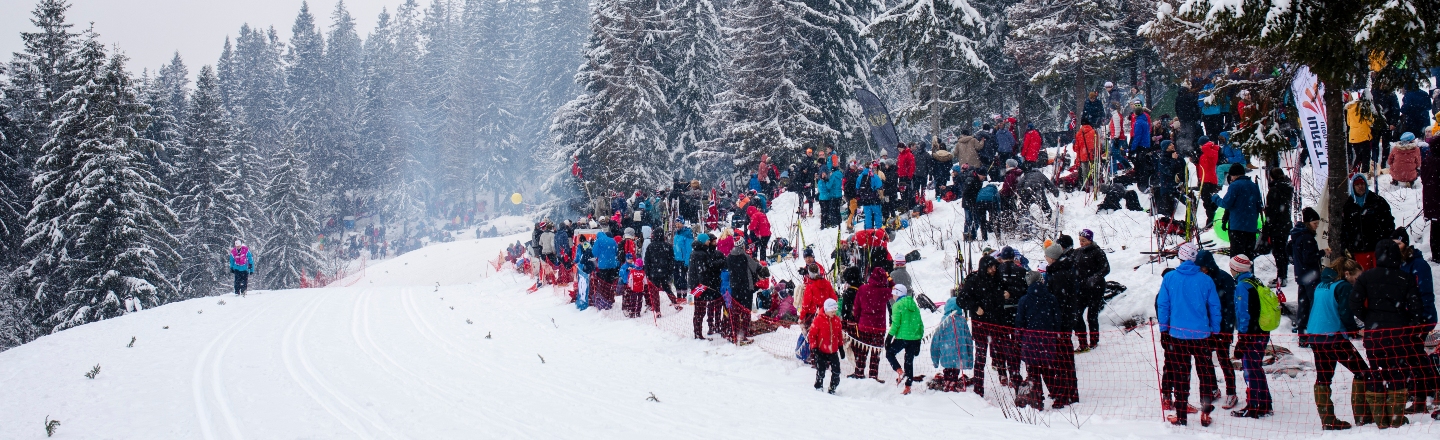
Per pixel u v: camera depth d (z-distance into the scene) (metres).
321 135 72.19
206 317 17.64
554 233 20.98
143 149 37.41
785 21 30.17
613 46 35.25
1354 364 6.89
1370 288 6.89
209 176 44.31
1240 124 10.25
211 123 50.44
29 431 8.73
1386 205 8.97
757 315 13.41
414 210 73.81
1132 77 27.73
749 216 19.61
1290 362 8.46
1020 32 25.69
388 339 14.30
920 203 18.17
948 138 32.28
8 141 34.59
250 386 10.52
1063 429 7.62
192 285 41.22
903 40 27.45
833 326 9.74
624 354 12.63
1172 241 12.31
